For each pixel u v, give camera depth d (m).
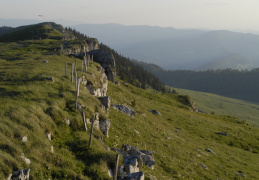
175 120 66.69
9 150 15.30
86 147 19.75
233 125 83.56
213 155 43.28
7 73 37.47
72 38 179.62
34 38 168.38
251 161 47.62
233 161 43.97
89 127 23.97
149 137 36.84
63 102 25.33
